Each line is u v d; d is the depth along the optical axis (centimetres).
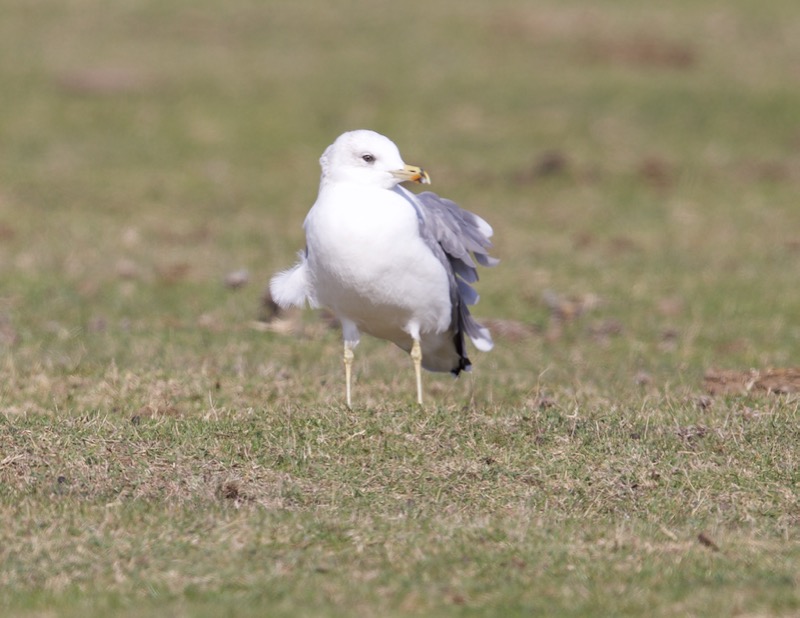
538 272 1920
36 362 1337
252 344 1489
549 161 2528
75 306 1677
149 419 1110
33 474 975
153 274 1853
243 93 2978
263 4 3691
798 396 1195
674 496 970
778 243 2106
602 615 782
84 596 802
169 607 782
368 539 882
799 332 1616
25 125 2727
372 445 1048
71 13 3547
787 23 3550
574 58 3262
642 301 1769
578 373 1400
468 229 1193
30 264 1877
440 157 2603
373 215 1085
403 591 811
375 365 1395
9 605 790
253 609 779
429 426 1085
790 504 956
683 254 2036
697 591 811
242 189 2420
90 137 2689
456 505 946
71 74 3025
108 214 2228
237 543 874
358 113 2870
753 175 2527
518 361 1473
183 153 2620
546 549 872
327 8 3672
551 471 1005
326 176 1120
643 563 856
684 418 1124
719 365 1448
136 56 3212
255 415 1117
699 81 3078
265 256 1989
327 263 1104
